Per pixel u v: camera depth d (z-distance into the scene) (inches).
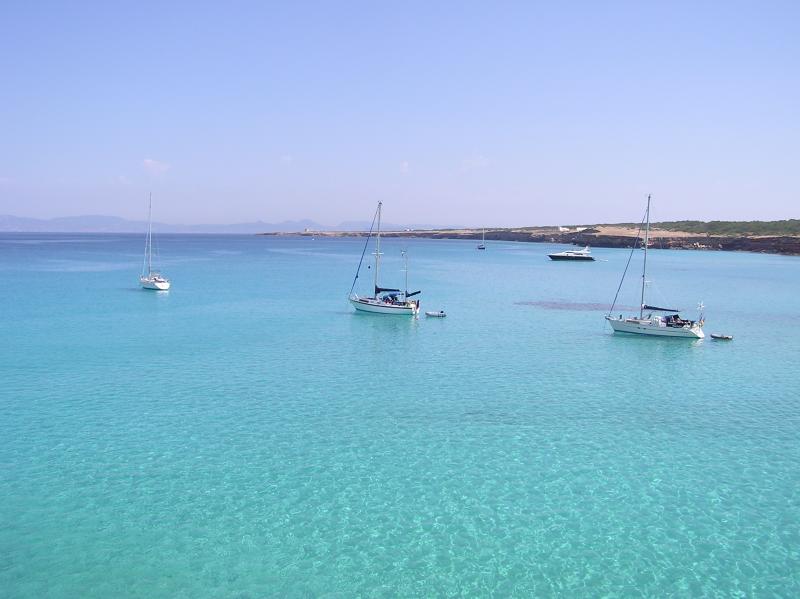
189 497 965.2
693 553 835.4
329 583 757.9
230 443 1183.6
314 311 2906.0
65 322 2493.8
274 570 781.9
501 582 766.5
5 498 950.4
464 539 861.2
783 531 892.6
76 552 812.0
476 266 6446.9
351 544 844.6
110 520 893.2
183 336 2241.6
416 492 997.2
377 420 1331.2
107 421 1289.4
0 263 5836.6
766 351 2118.6
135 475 1036.5
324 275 4992.6
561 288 4173.2
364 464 1099.3
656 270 5895.7
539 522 909.2
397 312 2795.3
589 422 1341.0
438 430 1277.1
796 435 1272.1
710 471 1090.7
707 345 2218.3
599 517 926.4
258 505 944.3
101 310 2827.3
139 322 2524.6
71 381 1593.3
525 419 1353.3
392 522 903.1
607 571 792.9
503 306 3223.4
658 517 929.5
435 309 3088.1
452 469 1084.5
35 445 1155.3
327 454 1141.1
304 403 1438.2
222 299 3287.4
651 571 794.2
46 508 922.7
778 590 757.9
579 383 1660.9
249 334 2303.2
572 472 1079.6
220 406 1405.0
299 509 935.0
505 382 1658.5
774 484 1041.5
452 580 768.9
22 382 1579.7
